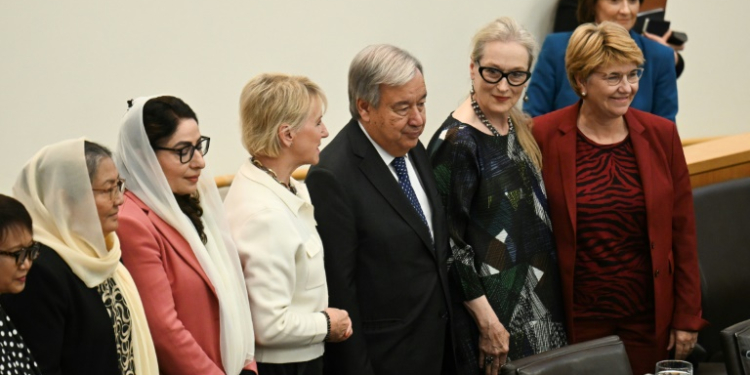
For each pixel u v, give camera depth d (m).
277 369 4.79
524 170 5.67
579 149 5.82
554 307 5.77
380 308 5.16
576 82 5.77
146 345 4.16
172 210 4.37
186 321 4.41
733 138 8.12
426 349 5.25
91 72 6.82
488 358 5.54
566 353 4.72
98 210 3.96
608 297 5.84
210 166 7.65
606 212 5.74
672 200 5.88
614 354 4.78
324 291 4.94
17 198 3.96
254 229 4.70
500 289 5.52
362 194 5.10
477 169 5.50
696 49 11.39
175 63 7.31
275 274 4.66
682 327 5.97
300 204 4.81
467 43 9.38
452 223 5.50
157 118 4.35
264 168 4.83
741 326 4.97
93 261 3.92
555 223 5.80
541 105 7.34
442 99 9.30
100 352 3.94
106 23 6.86
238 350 4.50
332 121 8.52
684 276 6.01
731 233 6.63
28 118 6.52
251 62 7.80
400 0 8.79
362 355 5.09
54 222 3.91
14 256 3.52
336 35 8.38
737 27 11.70
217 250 4.58
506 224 5.55
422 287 5.22
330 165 5.11
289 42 8.04
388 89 5.00
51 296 3.80
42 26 6.53
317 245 4.89
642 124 5.87
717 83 11.69
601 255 5.78
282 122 4.71
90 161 3.93
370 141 5.20
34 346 3.78
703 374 6.19
